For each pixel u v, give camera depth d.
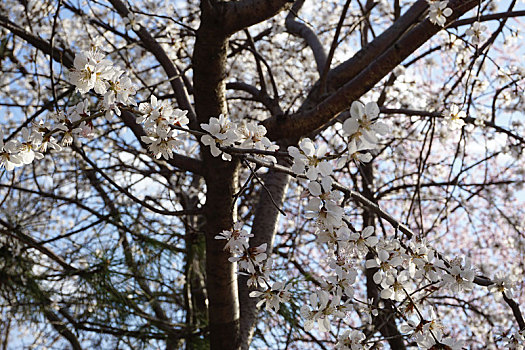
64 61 3.04
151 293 4.11
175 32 4.16
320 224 1.59
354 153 1.37
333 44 2.54
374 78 2.43
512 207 5.59
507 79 3.08
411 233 1.95
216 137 1.50
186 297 4.00
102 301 3.74
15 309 3.76
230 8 2.04
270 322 3.70
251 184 4.78
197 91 2.27
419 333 1.63
